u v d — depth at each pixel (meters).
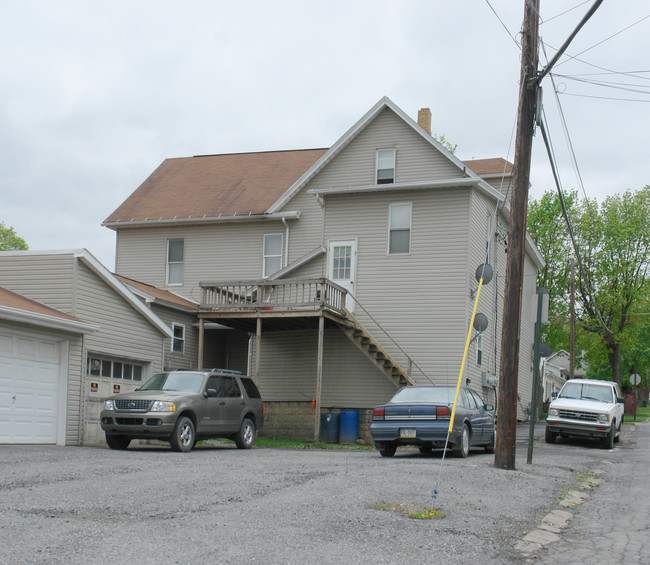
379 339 24.64
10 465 11.80
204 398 16.55
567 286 46.56
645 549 7.84
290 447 20.14
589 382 24.38
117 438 16.31
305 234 28.38
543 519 9.21
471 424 16.28
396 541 7.29
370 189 25.19
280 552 6.61
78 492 9.27
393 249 25.08
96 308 19.34
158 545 6.68
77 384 18.22
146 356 21.55
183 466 12.28
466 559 6.88
